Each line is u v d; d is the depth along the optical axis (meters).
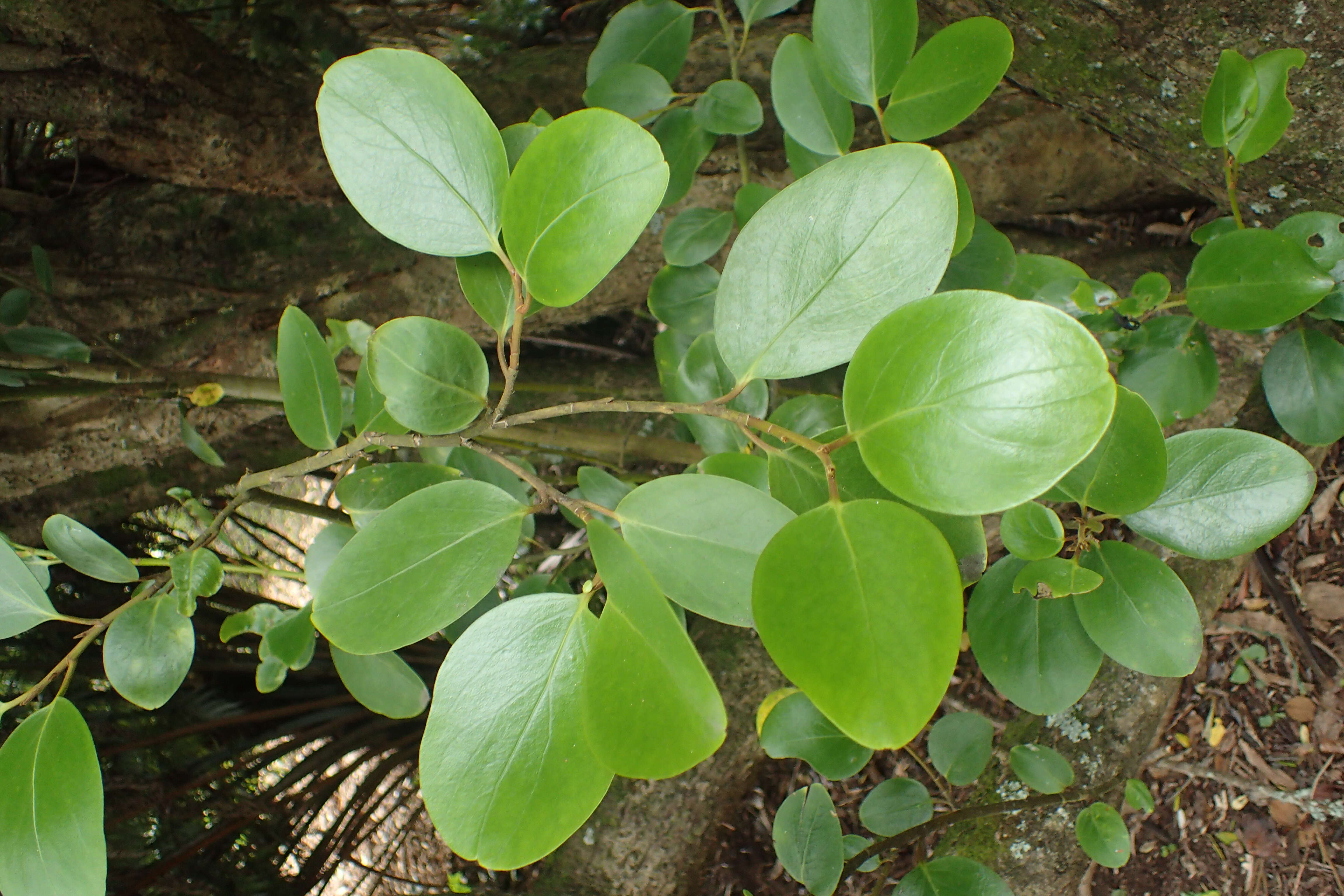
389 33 1.41
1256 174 0.85
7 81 1.04
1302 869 1.00
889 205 0.43
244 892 1.34
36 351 0.82
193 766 1.36
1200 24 0.76
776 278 0.44
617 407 0.47
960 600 0.39
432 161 0.46
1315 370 0.75
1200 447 0.57
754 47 1.22
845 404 0.41
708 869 1.23
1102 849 0.85
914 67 0.59
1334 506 1.05
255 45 1.31
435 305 1.27
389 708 0.64
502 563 0.46
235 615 0.70
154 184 1.23
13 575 0.55
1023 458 0.37
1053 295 0.77
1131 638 0.59
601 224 0.43
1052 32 0.84
